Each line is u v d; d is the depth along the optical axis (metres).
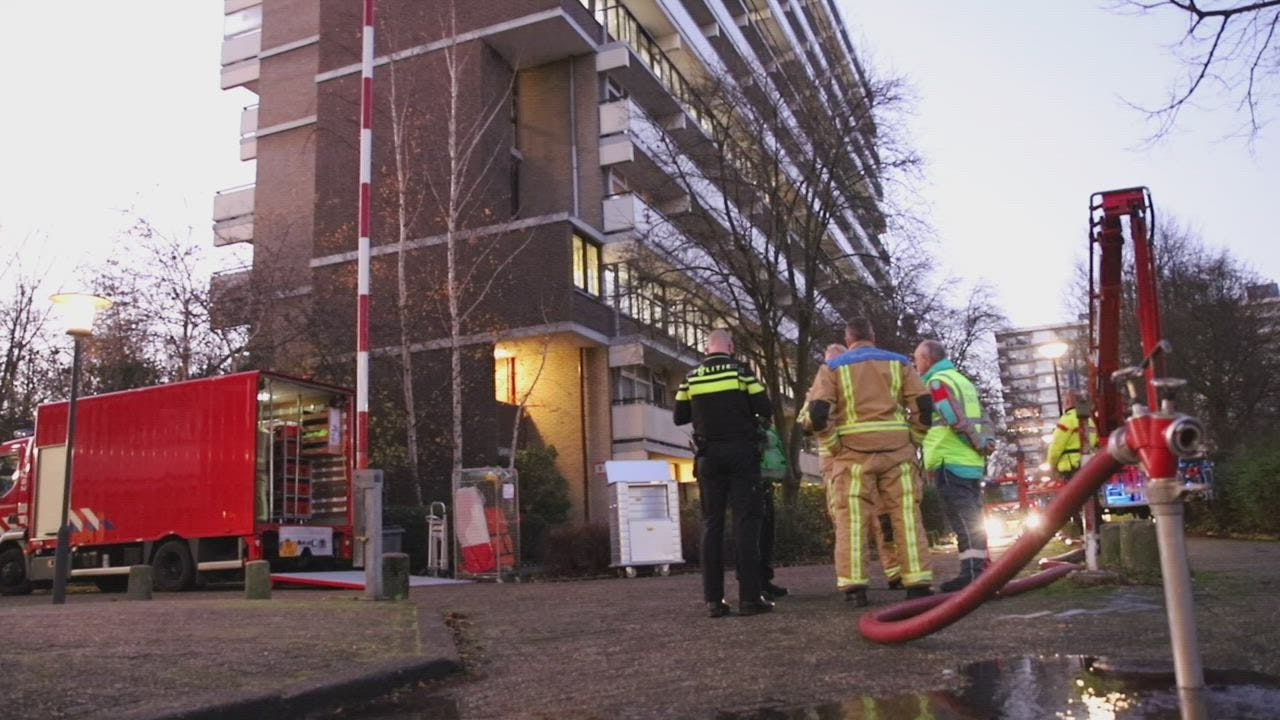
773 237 23.53
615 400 26.72
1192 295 34.19
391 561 9.36
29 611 7.73
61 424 16.86
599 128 27.31
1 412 25.45
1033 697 3.49
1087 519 7.23
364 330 10.70
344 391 16.39
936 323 26.30
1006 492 22.62
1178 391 2.33
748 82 21.78
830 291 23.06
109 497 15.88
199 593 14.17
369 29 10.98
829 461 6.91
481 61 26.23
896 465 6.50
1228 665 3.88
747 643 5.36
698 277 22.03
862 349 6.64
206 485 14.98
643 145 26.75
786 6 41.59
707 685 4.27
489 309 25.11
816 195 21.41
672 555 15.37
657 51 31.89
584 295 25.70
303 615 7.45
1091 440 6.76
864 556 6.60
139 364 23.41
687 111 30.70
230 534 14.61
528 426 26.55
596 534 16.08
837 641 5.14
